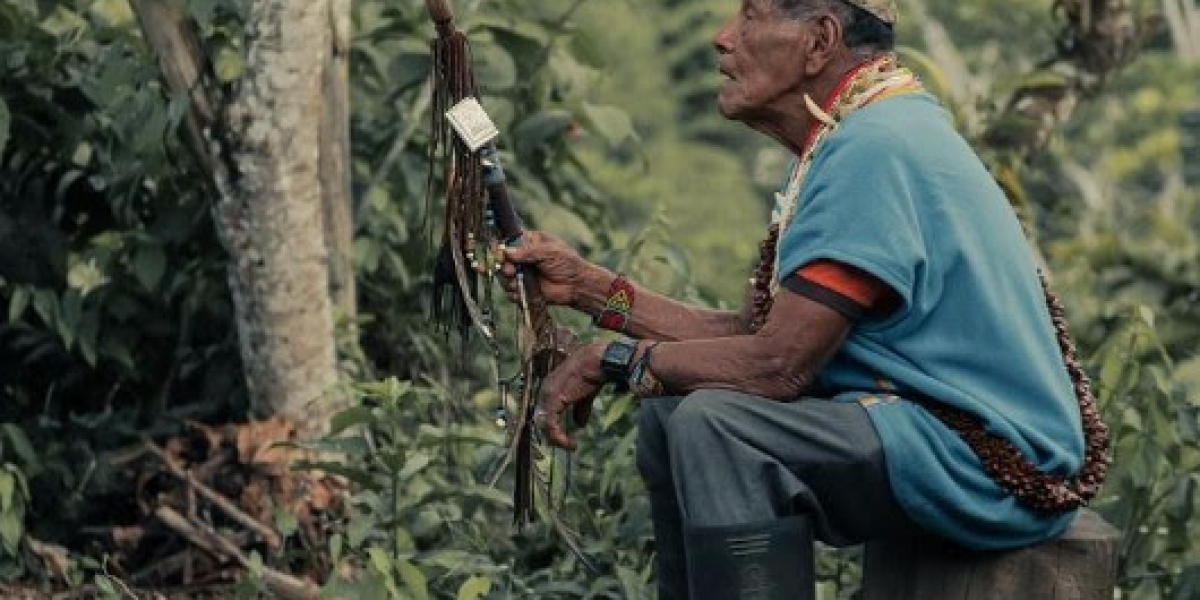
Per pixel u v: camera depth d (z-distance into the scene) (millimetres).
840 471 4805
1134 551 6434
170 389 7520
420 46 7645
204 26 6523
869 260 4727
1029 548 5023
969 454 4852
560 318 7254
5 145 6723
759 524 4715
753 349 4844
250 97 6738
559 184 7848
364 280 7676
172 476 6773
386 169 7352
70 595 6414
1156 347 6672
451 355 7605
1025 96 8977
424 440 6152
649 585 6168
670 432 4812
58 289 7336
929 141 4863
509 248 5234
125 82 6742
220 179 6828
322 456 6727
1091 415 5105
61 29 7762
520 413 5254
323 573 6551
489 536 6344
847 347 4883
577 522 6270
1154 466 6379
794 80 4984
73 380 7492
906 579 5117
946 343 4863
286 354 6879
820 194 4805
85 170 7422
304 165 6816
